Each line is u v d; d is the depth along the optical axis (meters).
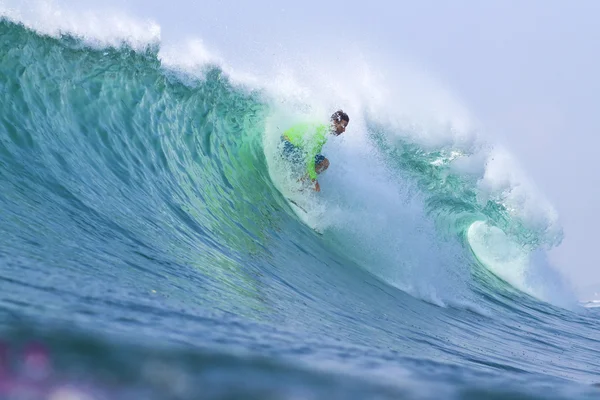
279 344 9.84
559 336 32.62
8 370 5.39
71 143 25.45
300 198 32.75
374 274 30.84
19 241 14.93
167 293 13.88
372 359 9.41
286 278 23.41
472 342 23.11
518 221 48.50
